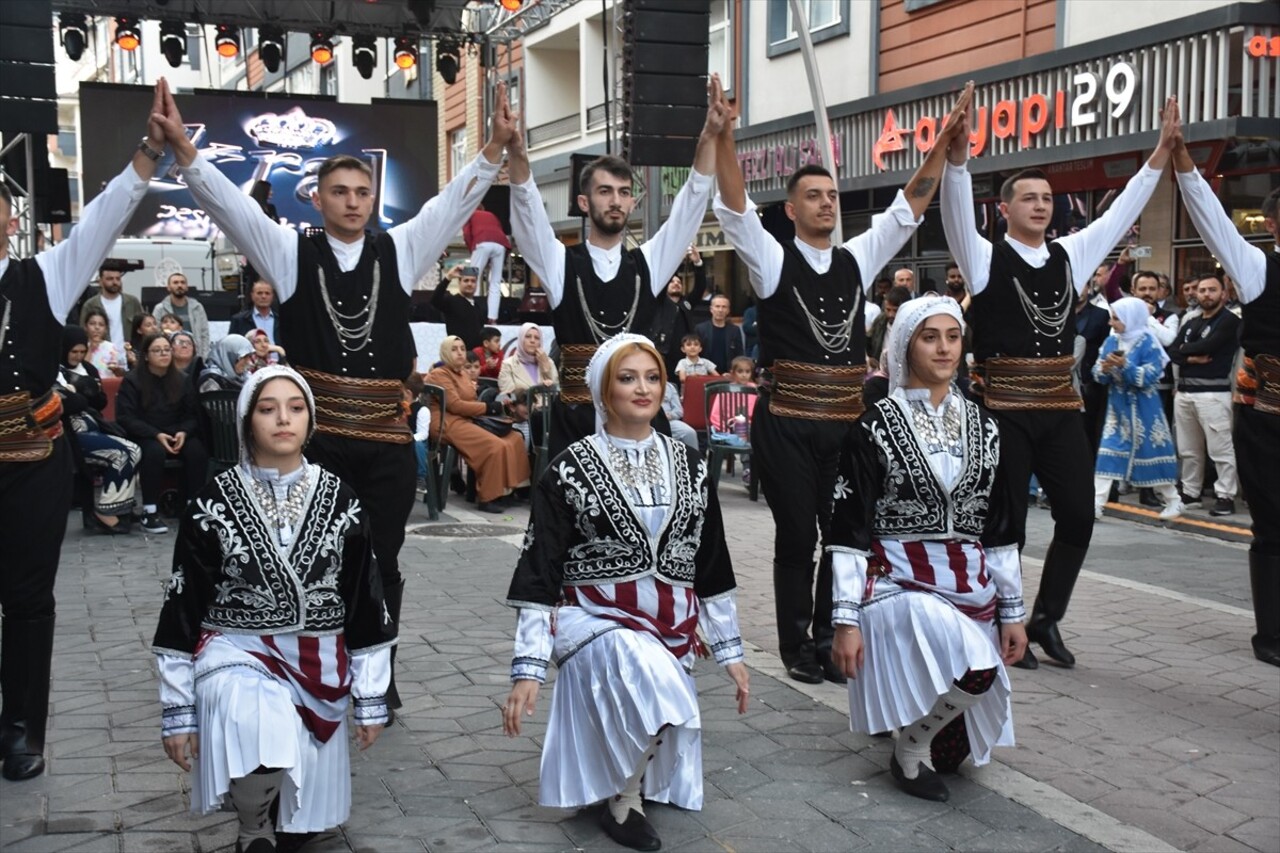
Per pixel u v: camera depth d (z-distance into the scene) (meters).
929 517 4.09
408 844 3.79
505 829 3.90
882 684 4.10
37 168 15.09
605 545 3.79
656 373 3.84
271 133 20.41
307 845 3.78
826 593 5.46
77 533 9.05
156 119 4.20
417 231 4.71
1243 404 5.87
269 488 3.58
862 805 4.11
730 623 3.95
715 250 21.23
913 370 4.18
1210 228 5.75
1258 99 11.01
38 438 4.18
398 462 4.66
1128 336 9.62
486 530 9.17
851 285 5.46
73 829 3.88
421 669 5.55
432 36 18.62
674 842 3.83
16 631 4.25
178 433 9.19
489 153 4.70
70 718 4.91
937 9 15.29
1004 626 4.22
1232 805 4.21
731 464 12.29
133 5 17.06
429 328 12.53
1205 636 6.31
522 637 3.71
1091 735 4.86
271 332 12.12
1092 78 12.39
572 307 5.13
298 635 3.54
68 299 4.25
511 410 10.52
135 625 6.38
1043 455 5.62
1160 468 9.60
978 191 14.35
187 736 3.43
